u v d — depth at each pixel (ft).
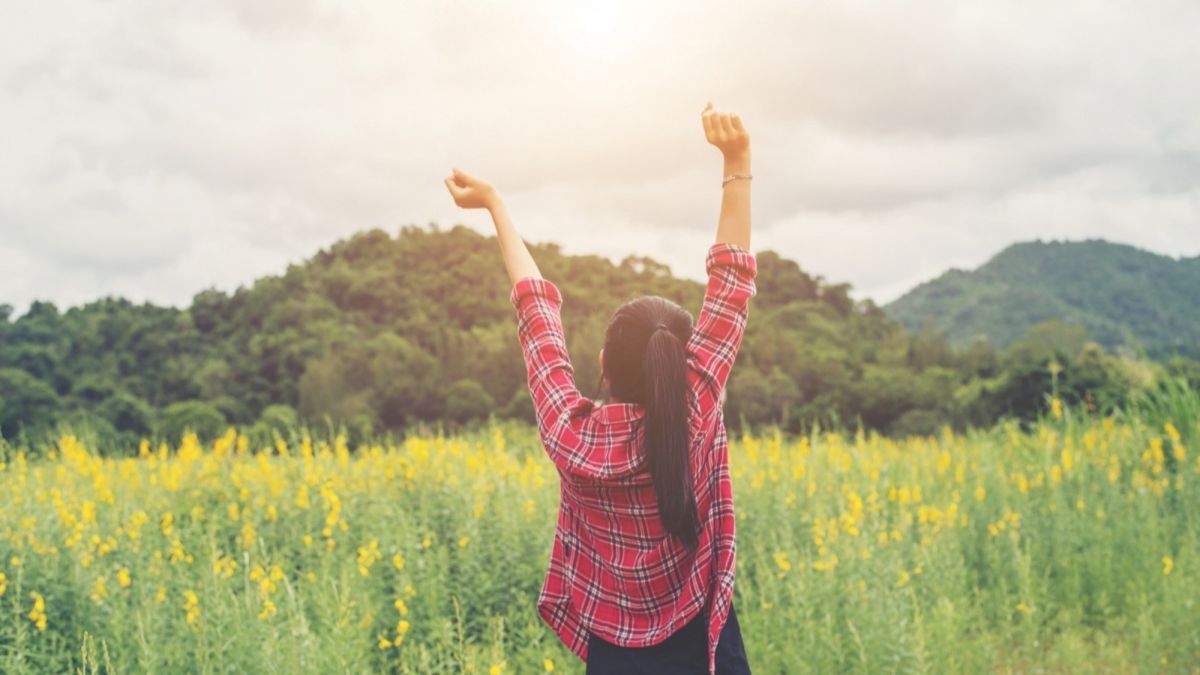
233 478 23.95
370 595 16.74
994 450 32.58
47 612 15.10
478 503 20.40
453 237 376.48
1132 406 34.12
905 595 17.44
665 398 6.45
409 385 226.79
